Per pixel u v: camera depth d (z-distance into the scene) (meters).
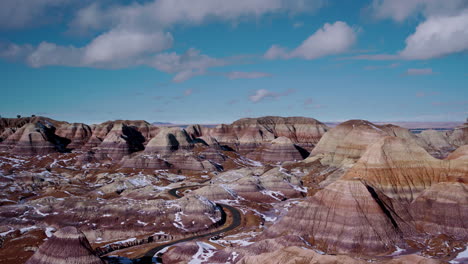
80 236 84.69
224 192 157.12
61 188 175.38
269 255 79.69
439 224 105.56
